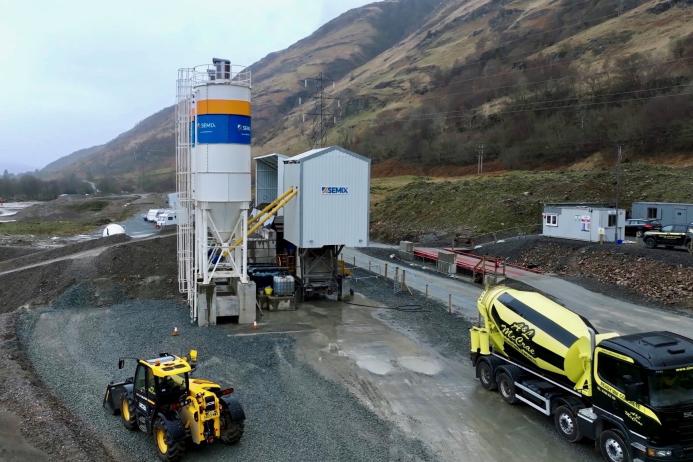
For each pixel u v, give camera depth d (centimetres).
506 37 15800
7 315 2672
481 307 1772
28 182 18288
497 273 3325
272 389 1744
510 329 1617
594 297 2962
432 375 1881
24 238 6281
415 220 6156
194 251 2942
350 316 2666
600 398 1288
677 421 1134
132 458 1322
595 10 14050
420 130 11531
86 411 1585
